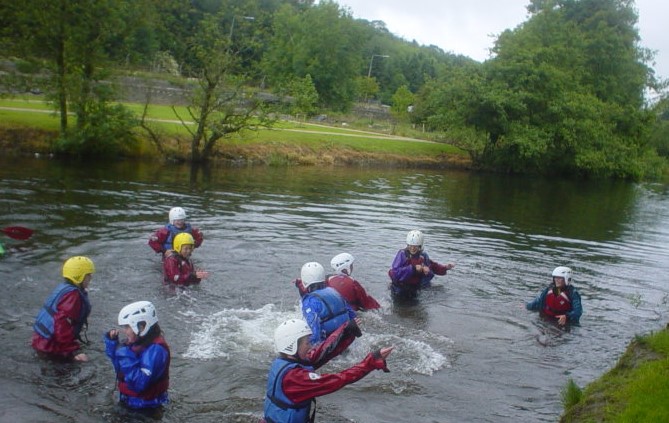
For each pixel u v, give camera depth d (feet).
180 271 34.55
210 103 94.38
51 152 86.69
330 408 22.65
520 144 131.44
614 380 23.61
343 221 57.72
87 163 83.82
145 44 133.49
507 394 24.75
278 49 203.51
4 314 28.96
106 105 90.68
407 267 36.52
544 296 34.24
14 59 87.76
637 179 152.97
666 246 59.88
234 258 41.16
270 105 96.12
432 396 24.14
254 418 21.66
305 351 18.75
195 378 24.31
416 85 335.26
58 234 43.39
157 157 94.58
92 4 85.61
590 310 36.24
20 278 33.83
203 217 53.98
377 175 104.17
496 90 134.31
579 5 195.31
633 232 68.18
